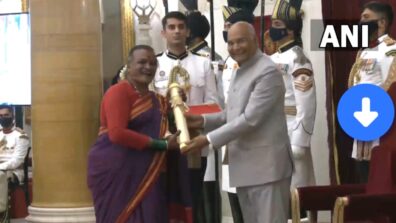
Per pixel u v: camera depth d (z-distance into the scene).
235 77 4.83
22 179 7.99
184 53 5.82
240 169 4.77
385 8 5.66
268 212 4.70
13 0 9.23
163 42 7.91
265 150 4.71
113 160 4.67
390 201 4.34
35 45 6.23
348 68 6.82
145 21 7.84
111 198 4.69
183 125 4.68
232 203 6.24
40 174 6.25
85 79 6.20
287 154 4.77
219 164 6.93
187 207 4.83
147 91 4.79
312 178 6.30
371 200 4.31
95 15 6.27
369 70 5.60
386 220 4.32
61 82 6.17
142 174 4.67
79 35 6.18
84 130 6.20
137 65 4.68
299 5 6.33
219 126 5.00
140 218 4.66
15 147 7.98
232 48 4.73
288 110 6.25
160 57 5.83
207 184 6.52
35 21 6.22
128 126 4.67
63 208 6.18
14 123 8.81
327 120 6.92
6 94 7.56
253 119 4.64
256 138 4.72
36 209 6.24
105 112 4.69
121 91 4.64
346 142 6.83
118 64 7.94
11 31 7.50
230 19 6.37
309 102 6.14
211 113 5.00
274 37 6.33
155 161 4.69
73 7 6.17
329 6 6.85
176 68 5.70
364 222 4.32
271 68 4.67
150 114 4.71
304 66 6.19
